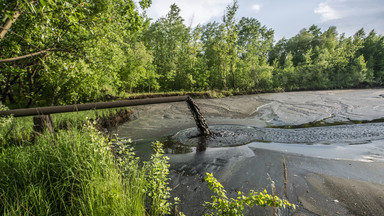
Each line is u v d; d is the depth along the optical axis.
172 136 6.30
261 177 3.36
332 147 4.66
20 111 3.35
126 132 6.99
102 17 6.55
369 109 9.70
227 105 12.66
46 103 10.27
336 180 3.11
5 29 2.46
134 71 16.23
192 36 26.73
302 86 29.02
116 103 4.04
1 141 3.65
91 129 2.85
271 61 44.41
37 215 1.79
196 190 3.05
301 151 4.47
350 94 17.41
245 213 2.43
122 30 9.53
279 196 2.77
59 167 2.38
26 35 5.74
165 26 30.62
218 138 5.78
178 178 3.47
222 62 25.47
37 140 2.98
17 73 7.59
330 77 31.36
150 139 6.02
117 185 2.12
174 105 12.77
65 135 2.92
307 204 2.55
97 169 2.32
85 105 3.71
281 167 3.70
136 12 9.32
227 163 4.02
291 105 11.95
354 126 6.56
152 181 2.36
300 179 3.21
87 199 1.97
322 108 10.50
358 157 3.98
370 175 3.21
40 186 2.03
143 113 10.70
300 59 42.84
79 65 7.26
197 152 4.74
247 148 4.84
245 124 7.77
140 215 1.91
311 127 6.85
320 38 43.75
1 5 2.02
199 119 6.06
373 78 33.53
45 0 2.05
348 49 34.34
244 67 27.86
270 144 5.07
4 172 2.21
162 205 2.16
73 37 6.27
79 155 2.44
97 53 7.30
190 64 26.17
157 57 29.69
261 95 19.06
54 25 4.43
